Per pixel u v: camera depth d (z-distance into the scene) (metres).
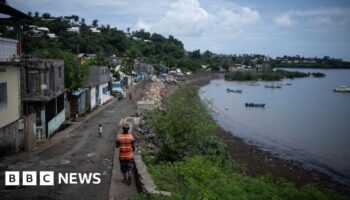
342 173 28.78
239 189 12.39
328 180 26.86
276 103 79.88
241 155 33.22
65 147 20.00
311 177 27.44
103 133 25.25
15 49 19.12
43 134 22.34
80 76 32.22
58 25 154.62
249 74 161.25
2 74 16.81
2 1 17.88
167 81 111.44
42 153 18.22
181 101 19.30
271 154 34.19
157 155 17.73
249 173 27.16
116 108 41.66
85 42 121.00
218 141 23.03
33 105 22.36
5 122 17.12
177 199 9.86
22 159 16.62
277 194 13.80
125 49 147.00
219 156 21.30
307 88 124.06
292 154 34.66
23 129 18.81
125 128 12.02
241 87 122.44
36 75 22.64
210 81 147.38
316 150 36.66
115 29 182.38
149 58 150.88
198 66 182.25
